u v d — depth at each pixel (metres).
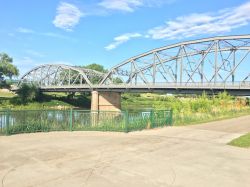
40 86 113.56
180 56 79.44
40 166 10.23
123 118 20.23
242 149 14.75
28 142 14.65
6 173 9.33
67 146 13.88
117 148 13.82
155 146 14.68
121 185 8.52
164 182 8.95
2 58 111.50
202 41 74.88
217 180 9.34
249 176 9.86
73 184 8.46
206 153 13.39
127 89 85.69
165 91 75.81
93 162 10.98
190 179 9.34
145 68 87.31
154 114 22.92
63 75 120.06
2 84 111.94
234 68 68.88
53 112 19.19
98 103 96.44
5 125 16.92
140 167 10.52
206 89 66.00
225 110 42.84
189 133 20.09
